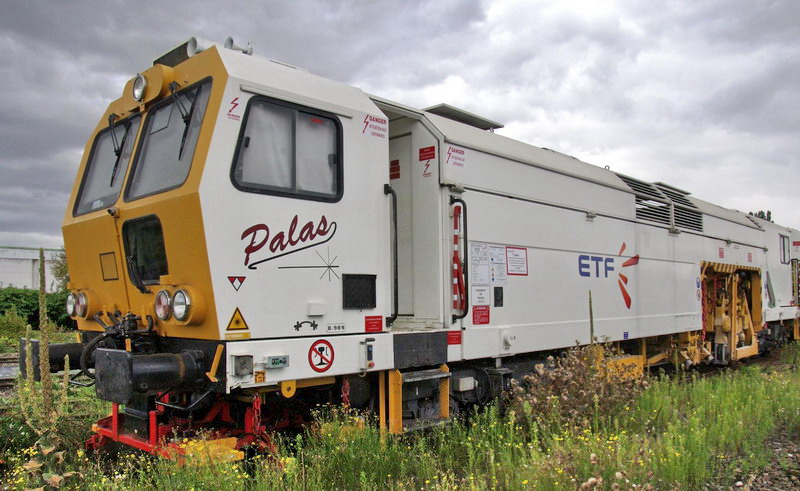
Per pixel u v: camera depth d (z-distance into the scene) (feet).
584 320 28.55
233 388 14.74
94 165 20.42
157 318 16.70
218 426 17.74
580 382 22.07
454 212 21.63
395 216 19.56
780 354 53.01
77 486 14.78
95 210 19.08
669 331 36.24
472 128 24.80
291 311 16.15
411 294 21.93
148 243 16.85
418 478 16.35
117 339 17.72
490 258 23.32
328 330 17.02
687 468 16.49
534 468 15.61
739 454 19.58
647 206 35.24
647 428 22.29
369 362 17.84
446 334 20.84
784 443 21.06
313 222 16.88
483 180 23.32
